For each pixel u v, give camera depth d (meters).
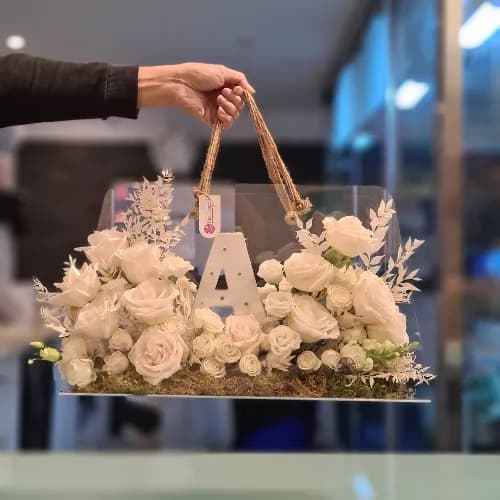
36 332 2.90
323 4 2.70
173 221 1.12
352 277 1.06
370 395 1.05
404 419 2.88
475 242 2.66
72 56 2.92
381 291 1.04
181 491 1.13
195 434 2.99
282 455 1.33
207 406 3.01
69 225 3.38
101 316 1.01
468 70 2.57
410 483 1.16
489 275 2.66
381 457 1.32
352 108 3.18
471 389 2.63
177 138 3.31
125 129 3.36
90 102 1.10
